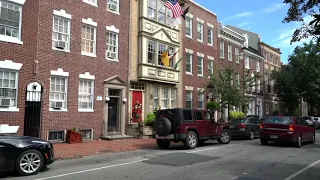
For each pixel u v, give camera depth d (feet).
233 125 61.77
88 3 55.67
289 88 128.57
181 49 78.64
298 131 49.60
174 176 25.77
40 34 47.57
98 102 56.13
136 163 32.24
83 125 53.11
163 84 71.51
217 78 78.13
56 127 48.75
